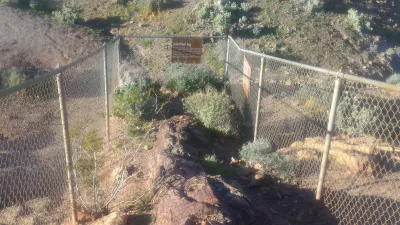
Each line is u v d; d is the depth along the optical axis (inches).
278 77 553.9
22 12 874.1
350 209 244.1
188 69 553.6
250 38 805.2
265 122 376.5
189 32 816.9
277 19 864.9
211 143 402.9
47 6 936.9
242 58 443.2
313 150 315.6
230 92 510.3
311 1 924.0
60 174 312.2
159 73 665.0
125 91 453.7
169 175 255.6
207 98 440.5
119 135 386.9
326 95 376.2
